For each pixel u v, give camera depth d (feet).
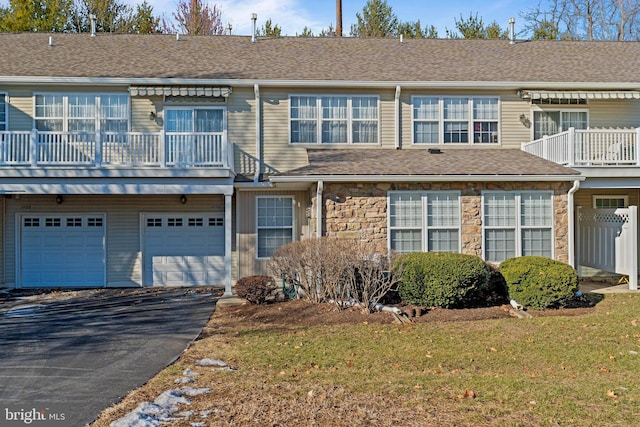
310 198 50.37
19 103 49.93
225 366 24.18
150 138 45.55
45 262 51.80
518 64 58.44
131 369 24.20
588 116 55.11
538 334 29.68
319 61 57.26
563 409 18.38
